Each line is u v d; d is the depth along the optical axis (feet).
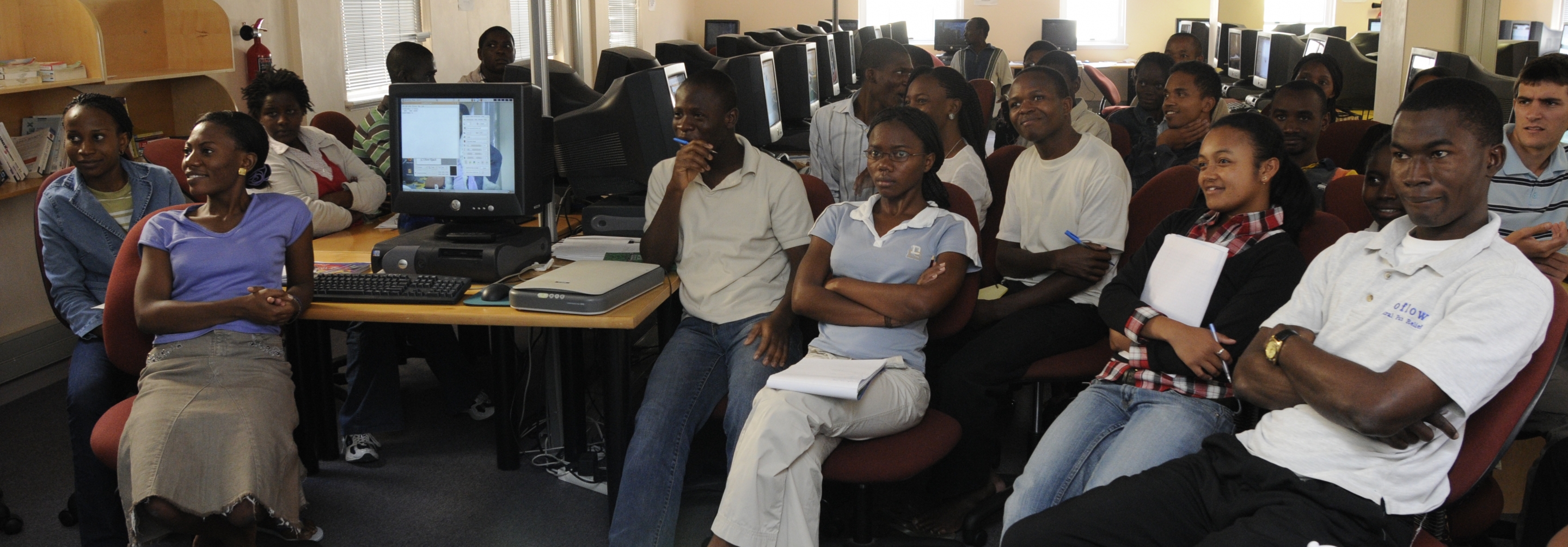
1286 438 5.46
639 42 35.94
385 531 8.37
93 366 8.04
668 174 8.84
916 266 7.59
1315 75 15.16
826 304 7.56
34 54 12.08
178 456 6.86
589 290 7.50
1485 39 16.21
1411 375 4.85
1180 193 8.45
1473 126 4.93
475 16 25.81
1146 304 6.89
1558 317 4.99
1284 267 6.45
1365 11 37.11
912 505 8.55
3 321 11.82
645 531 7.29
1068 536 5.54
